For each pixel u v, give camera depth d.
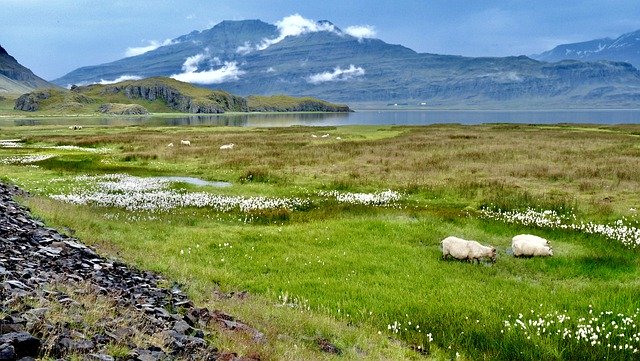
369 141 73.94
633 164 44.81
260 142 74.25
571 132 86.38
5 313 7.30
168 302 11.78
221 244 22.30
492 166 46.59
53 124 177.75
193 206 32.03
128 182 40.69
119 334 8.05
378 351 11.51
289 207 32.09
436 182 39.25
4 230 14.68
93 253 15.17
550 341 12.47
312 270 19.05
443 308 14.91
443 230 25.09
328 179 42.31
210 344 9.03
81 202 31.77
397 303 15.40
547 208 29.97
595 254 20.75
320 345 11.30
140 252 18.92
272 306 14.23
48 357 6.38
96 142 75.56
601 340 12.54
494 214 28.94
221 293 15.17
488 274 18.73
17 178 40.94
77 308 8.65
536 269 19.34
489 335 13.01
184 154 59.56
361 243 22.80
